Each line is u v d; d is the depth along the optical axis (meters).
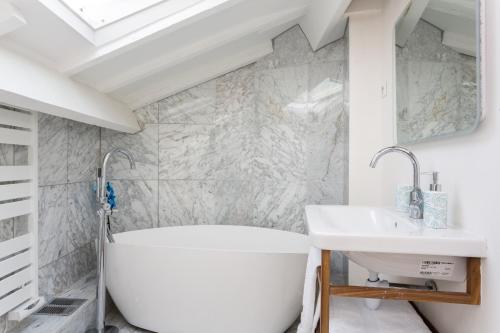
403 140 1.82
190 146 2.94
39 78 1.55
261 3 2.05
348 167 2.42
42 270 2.07
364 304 1.47
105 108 2.26
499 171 0.96
